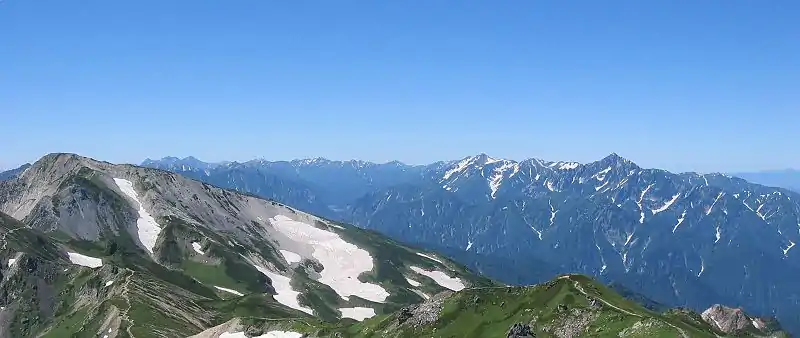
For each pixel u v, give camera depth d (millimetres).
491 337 112000
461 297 125375
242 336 158500
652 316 105938
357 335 135250
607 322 104250
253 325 161250
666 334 96125
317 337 144375
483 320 118438
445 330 119312
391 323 129750
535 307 115500
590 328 104875
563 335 105812
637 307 112000
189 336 190375
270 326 159750
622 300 114562
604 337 101062
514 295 122812
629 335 99125
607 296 115188
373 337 129125
